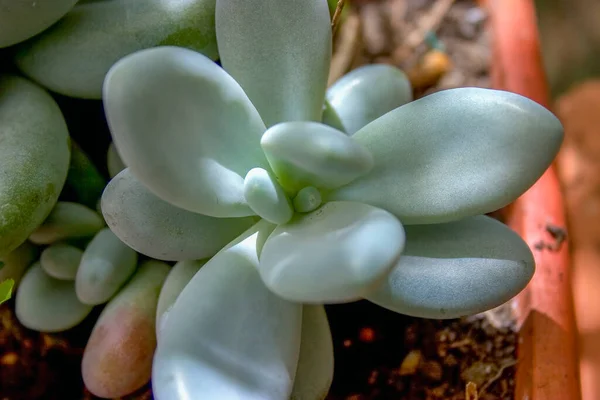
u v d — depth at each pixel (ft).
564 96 1.29
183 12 0.59
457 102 0.54
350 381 0.65
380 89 0.64
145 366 0.60
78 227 0.62
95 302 0.61
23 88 0.59
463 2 0.87
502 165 0.52
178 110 0.50
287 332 0.53
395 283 0.55
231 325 0.53
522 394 0.64
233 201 0.53
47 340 0.68
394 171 0.55
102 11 0.59
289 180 0.55
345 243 0.48
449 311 0.55
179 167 0.50
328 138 0.51
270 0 0.55
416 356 0.66
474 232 0.56
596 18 1.46
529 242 0.70
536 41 0.79
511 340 0.67
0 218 0.54
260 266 0.52
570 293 0.68
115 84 0.47
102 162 0.69
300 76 0.57
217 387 0.51
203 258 0.59
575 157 1.19
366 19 0.86
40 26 0.57
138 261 0.64
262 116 0.57
